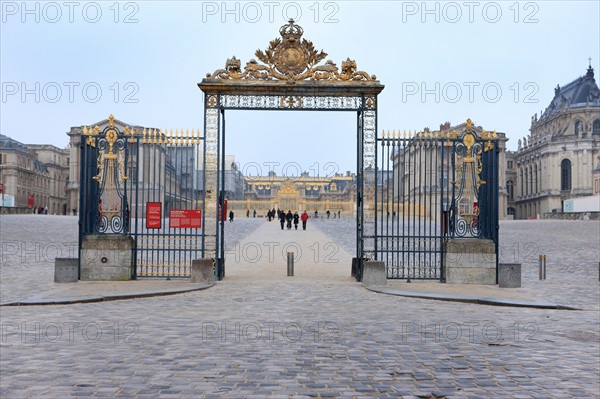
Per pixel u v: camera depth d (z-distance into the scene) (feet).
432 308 46.57
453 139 63.72
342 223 231.09
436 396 23.53
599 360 29.71
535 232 165.78
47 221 193.57
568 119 442.09
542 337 35.53
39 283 60.29
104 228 63.52
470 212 63.93
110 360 28.71
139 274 64.59
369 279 60.13
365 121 63.21
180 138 63.26
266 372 26.71
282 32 62.75
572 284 64.34
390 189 188.96
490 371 27.30
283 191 321.93
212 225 63.41
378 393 23.77
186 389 23.99
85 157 63.36
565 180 424.05
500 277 61.11
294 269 76.84
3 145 393.50
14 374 26.14
